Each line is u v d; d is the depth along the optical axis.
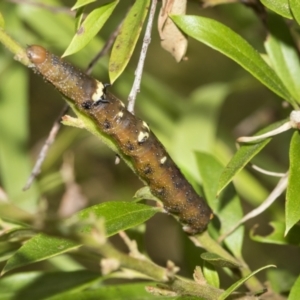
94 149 0.81
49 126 0.91
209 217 0.51
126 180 0.80
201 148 0.66
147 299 0.53
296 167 0.49
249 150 0.50
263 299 0.54
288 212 0.48
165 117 0.71
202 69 0.92
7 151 0.67
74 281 0.54
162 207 0.51
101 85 0.50
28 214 0.45
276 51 0.53
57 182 0.65
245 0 0.54
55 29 0.68
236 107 0.92
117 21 0.75
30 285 0.54
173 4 0.51
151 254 0.86
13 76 0.69
